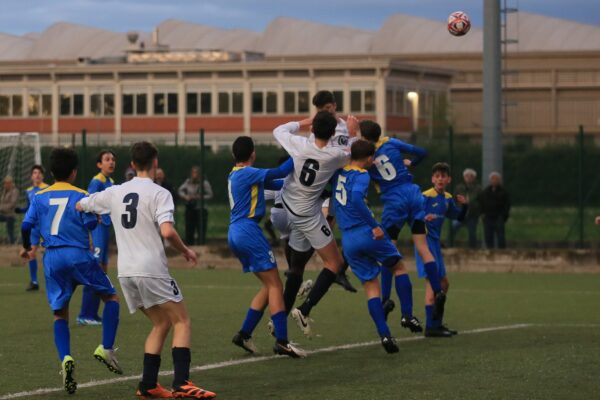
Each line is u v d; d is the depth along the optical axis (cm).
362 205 2867
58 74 18388
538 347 3050
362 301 4362
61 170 2506
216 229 7375
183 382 2300
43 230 2486
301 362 2792
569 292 4841
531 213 7406
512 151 7481
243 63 17738
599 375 2573
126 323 3631
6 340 3219
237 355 2916
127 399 2311
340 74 17488
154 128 18162
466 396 2317
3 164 7900
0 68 18488
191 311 4019
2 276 5750
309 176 2917
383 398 2300
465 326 3578
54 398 2322
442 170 3322
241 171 2848
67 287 2467
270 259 2853
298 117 17662
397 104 17862
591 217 7344
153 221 2300
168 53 18750
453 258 6122
